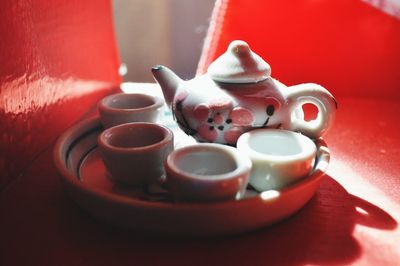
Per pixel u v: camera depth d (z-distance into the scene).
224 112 0.17
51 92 0.22
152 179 0.17
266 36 0.29
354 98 0.29
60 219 0.16
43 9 0.21
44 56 0.21
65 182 0.16
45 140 0.21
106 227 0.15
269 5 0.28
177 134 0.21
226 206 0.14
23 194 0.17
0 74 0.17
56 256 0.14
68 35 0.24
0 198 0.17
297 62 0.29
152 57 0.42
